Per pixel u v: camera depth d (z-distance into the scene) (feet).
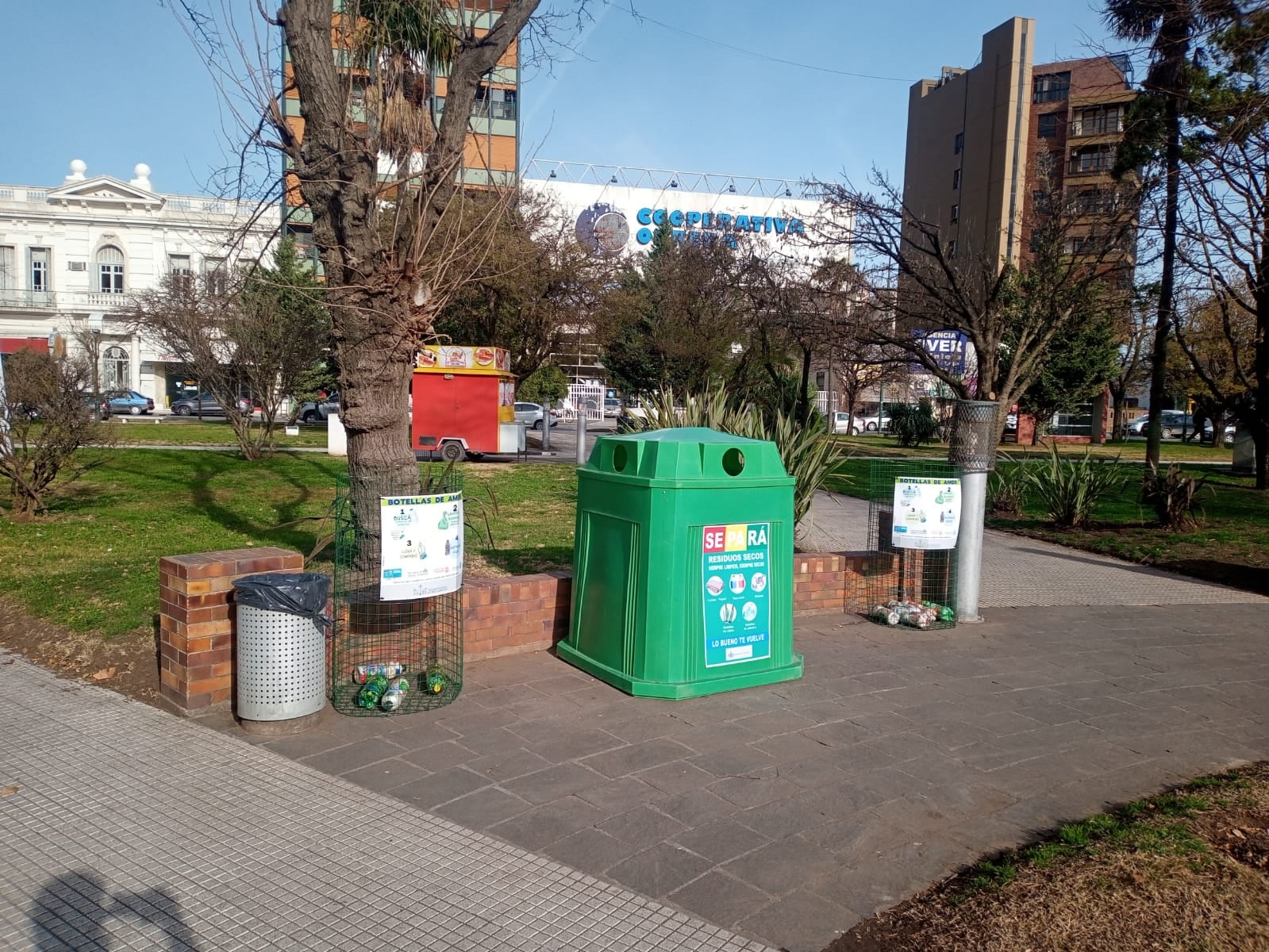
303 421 128.06
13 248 156.46
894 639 22.91
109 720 15.87
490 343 90.84
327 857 11.36
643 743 15.23
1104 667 21.31
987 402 25.23
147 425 109.50
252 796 13.05
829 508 48.75
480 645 19.51
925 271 55.88
